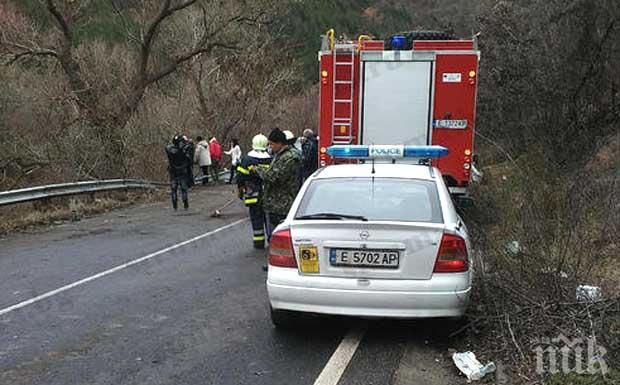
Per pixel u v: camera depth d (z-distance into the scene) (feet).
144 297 22.66
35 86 77.46
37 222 42.96
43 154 61.21
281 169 26.96
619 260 20.54
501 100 50.06
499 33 59.06
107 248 32.86
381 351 17.07
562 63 45.62
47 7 72.18
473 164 32.94
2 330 18.90
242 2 81.82
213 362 16.29
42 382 15.06
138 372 15.65
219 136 108.78
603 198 22.62
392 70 32.42
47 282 25.02
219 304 21.76
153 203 58.29
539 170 26.17
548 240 19.30
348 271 16.71
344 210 17.97
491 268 18.63
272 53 113.60
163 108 92.73
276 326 18.83
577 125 40.57
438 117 32.19
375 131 32.76
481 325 17.76
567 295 17.21
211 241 34.99
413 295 16.30
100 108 71.15
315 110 151.84
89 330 18.90
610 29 43.47
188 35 100.17
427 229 16.56
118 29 103.60
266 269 27.04
